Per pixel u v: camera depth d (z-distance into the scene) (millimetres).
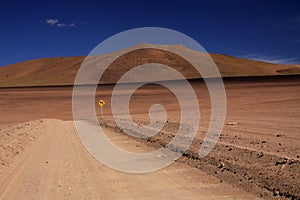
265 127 16188
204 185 8039
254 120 19359
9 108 58219
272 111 23844
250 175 8484
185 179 8594
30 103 64000
